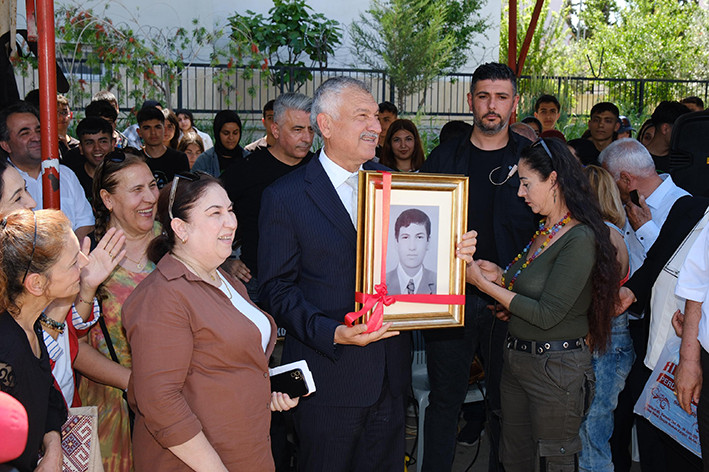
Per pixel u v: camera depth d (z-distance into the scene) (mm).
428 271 2486
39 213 1896
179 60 9844
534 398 2928
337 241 2627
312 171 2680
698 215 3080
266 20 12016
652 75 17984
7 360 1693
